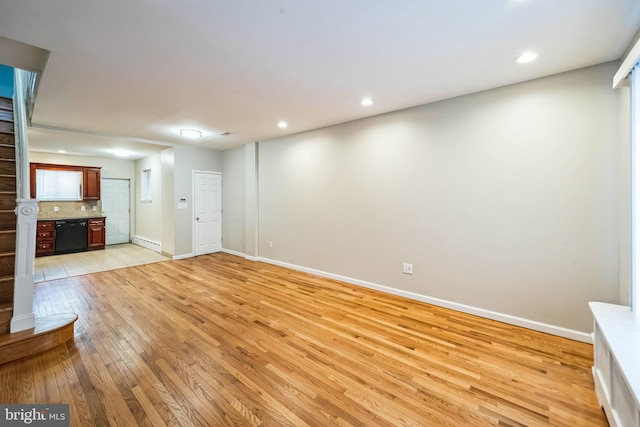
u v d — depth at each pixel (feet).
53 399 5.91
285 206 16.98
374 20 5.91
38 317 8.96
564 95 8.32
